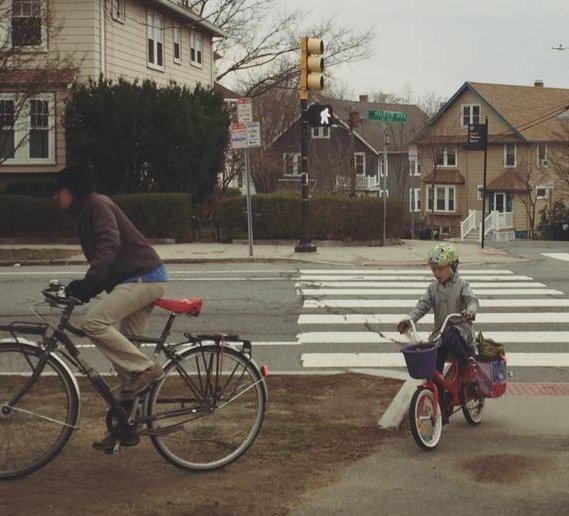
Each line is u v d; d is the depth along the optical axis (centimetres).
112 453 550
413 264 1898
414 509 495
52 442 536
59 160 2670
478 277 1703
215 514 484
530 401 748
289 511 491
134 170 2464
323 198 2320
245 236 2338
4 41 2214
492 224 5612
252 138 1944
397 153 6600
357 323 1177
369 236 2383
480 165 6062
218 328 1142
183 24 3334
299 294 1433
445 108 6138
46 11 2241
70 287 530
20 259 1903
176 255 1984
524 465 575
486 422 684
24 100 2184
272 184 4978
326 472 561
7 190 2609
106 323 541
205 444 571
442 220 6269
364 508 497
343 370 903
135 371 543
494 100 5972
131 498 507
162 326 1151
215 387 571
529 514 488
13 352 536
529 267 1900
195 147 2492
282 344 1044
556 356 977
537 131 5803
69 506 491
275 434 644
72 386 538
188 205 2330
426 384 618
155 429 547
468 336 654
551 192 5716
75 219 557
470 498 513
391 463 580
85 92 2438
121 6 2841
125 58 2867
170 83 2727
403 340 1066
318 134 6819
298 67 4284
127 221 557
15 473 531
